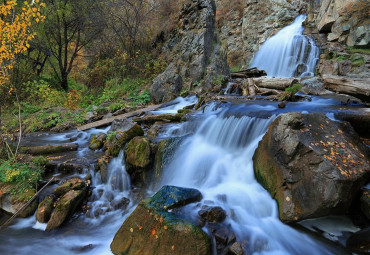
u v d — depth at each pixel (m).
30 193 4.69
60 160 5.85
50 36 13.98
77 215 4.49
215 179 4.80
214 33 12.36
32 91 12.11
